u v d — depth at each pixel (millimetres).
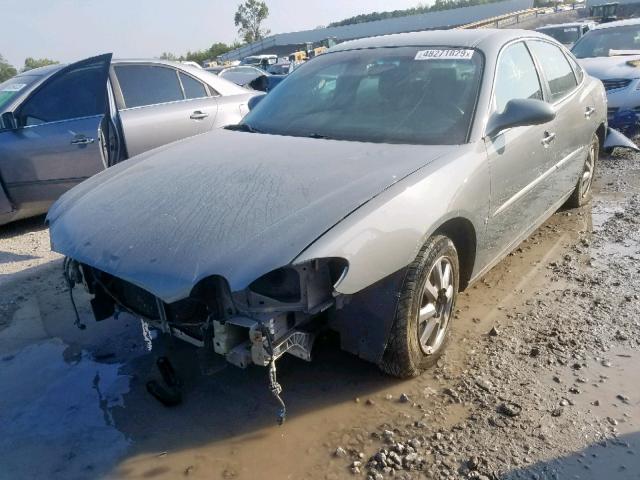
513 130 3414
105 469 2438
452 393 2783
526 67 3941
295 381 2967
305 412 2725
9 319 3840
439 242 2795
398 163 2785
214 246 2277
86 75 5723
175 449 2537
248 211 2445
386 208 2447
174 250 2314
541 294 3797
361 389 2871
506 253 3746
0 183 5258
